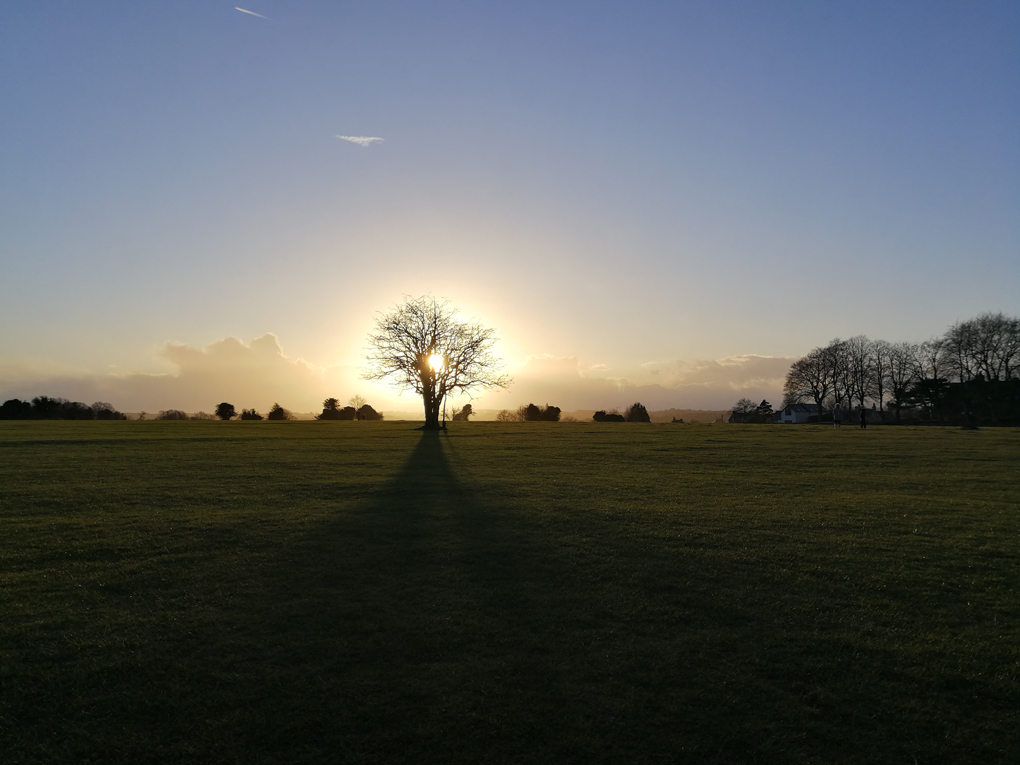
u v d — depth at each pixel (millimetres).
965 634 9148
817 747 6590
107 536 14250
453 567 11938
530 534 14547
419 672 7855
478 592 10570
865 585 11203
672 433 58094
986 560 12781
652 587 10930
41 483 22359
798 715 7102
